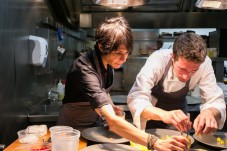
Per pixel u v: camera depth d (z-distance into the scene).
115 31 1.25
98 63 1.42
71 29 3.81
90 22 3.26
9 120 1.81
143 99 1.46
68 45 3.72
